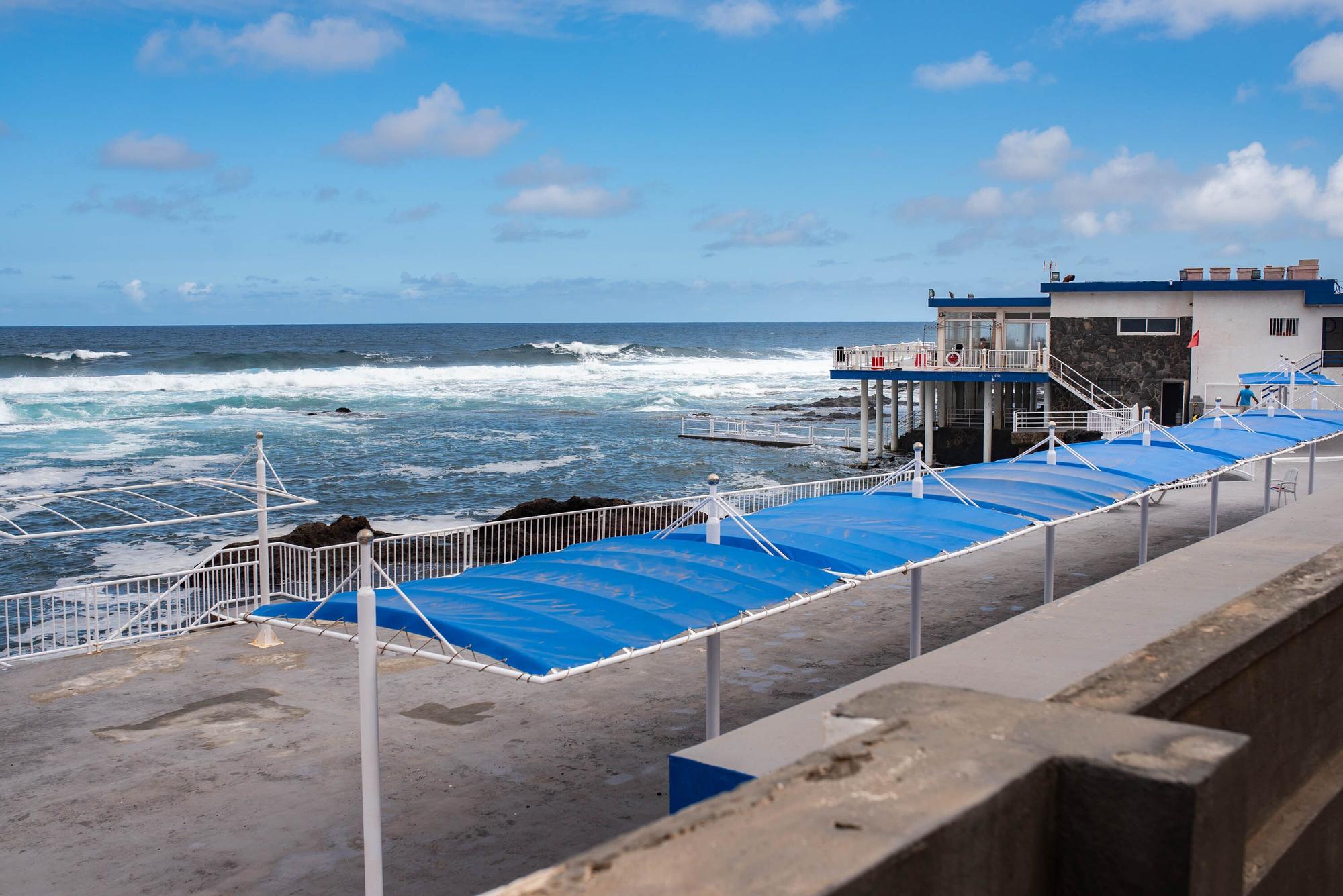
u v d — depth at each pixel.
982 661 3.74
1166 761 1.88
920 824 1.63
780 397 78.81
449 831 9.30
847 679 13.34
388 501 36.81
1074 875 1.92
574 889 1.49
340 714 12.20
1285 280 39.94
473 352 116.06
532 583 8.96
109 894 8.26
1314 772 3.52
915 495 13.59
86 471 41.97
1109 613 4.35
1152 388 41.16
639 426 59.41
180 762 10.84
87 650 14.74
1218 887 1.88
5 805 9.85
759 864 1.53
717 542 10.70
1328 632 3.58
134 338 184.75
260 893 8.29
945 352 41.94
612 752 11.03
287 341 176.00
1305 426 22.19
